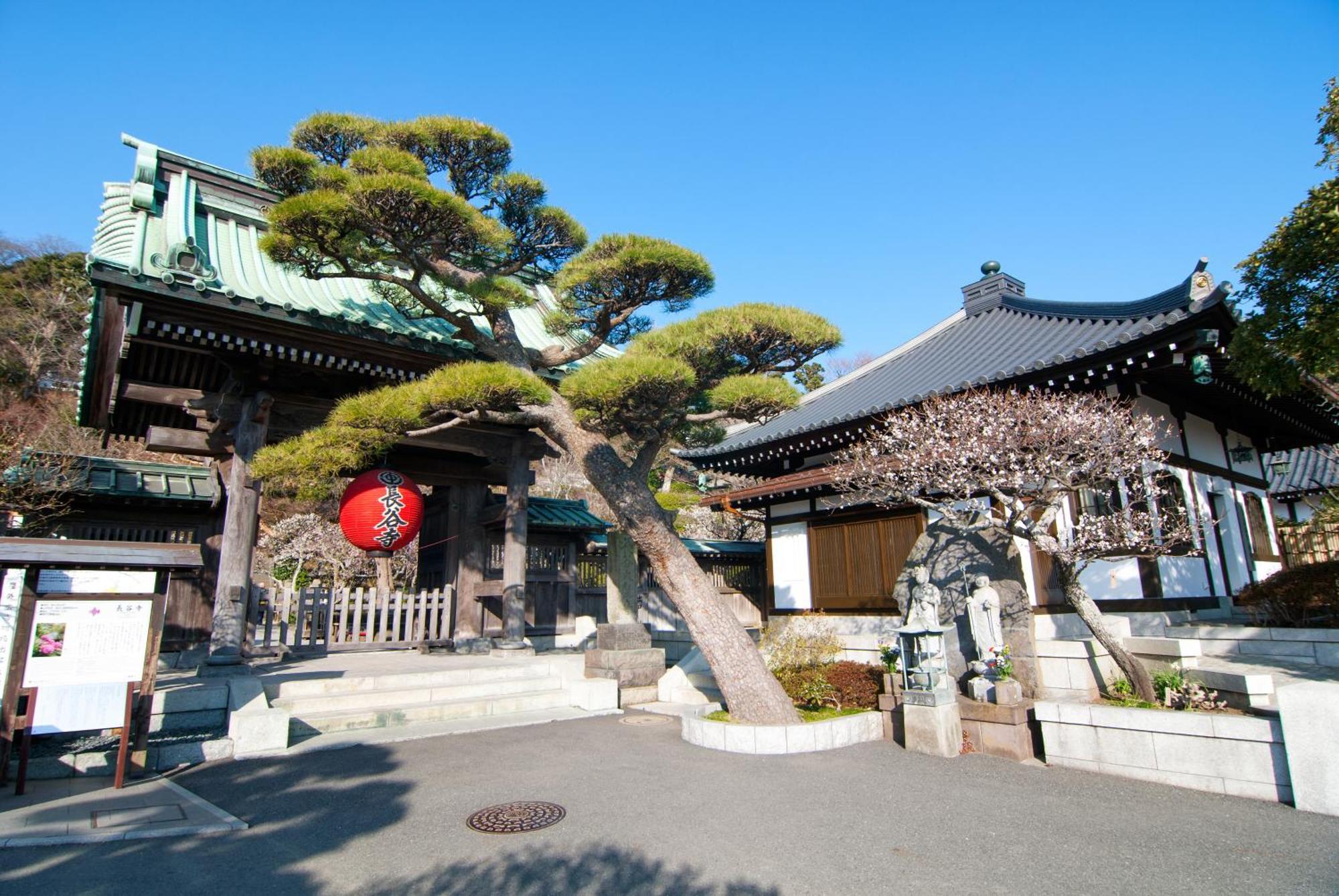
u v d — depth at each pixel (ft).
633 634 35.12
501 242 26.71
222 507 44.04
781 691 26.22
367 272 29.78
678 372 23.18
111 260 27.76
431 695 30.04
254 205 39.68
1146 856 15.07
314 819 16.92
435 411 26.37
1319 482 65.92
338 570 73.10
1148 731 20.62
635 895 13.07
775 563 44.83
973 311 51.72
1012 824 16.98
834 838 15.93
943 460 26.12
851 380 53.31
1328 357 25.64
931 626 25.55
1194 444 39.09
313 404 35.24
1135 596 33.09
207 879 13.57
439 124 29.76
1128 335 28.76
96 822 16.26
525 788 19.44
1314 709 17.76
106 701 19.54
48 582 20.31
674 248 26.00
